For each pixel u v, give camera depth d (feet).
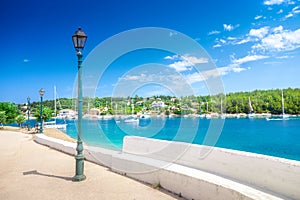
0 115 118.73
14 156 34.37
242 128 172.14
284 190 13.57
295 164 13.26
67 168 25.91
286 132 146.61
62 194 17.62
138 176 21.09
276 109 241.35
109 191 18.19
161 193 17.74
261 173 14.93
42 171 24.67
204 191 15.39
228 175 17.11
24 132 91.86
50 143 44.88
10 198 16.90
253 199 12.38
